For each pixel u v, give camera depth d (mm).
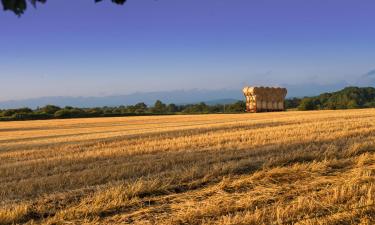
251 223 5957
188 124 36062
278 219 5980
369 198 6672
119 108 107625
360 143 12688
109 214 6848
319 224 5867
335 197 6883
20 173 11586
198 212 6543
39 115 70062
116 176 9930
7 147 19578
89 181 9500
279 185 8258
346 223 5934
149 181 8492
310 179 8688
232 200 7191
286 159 10562
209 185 8523
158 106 111188
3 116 73125
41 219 6699
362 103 90688
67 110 75250
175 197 7684
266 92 79688
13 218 6586
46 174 11273
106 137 22125
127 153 14414
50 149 17594
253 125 25469
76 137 24328
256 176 8789
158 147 15500
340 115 33438
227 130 22422
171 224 6172
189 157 12258
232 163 10078
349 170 9461
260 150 12953
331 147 12125
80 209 6840
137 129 32031
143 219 6508
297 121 27266
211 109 99062
